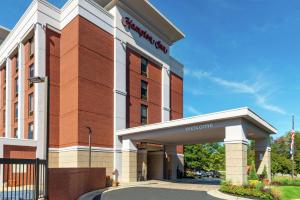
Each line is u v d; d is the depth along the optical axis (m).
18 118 38.66
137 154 39.19
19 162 12.95
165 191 25.78
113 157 35.91
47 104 15.01
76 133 32.31
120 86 38.12
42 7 35.50
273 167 64.44
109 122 36.25
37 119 33.62
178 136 34.22
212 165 70.25
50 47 35.69
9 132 41.94
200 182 37.34
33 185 13.82
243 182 24.45
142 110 42.12
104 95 36.09
